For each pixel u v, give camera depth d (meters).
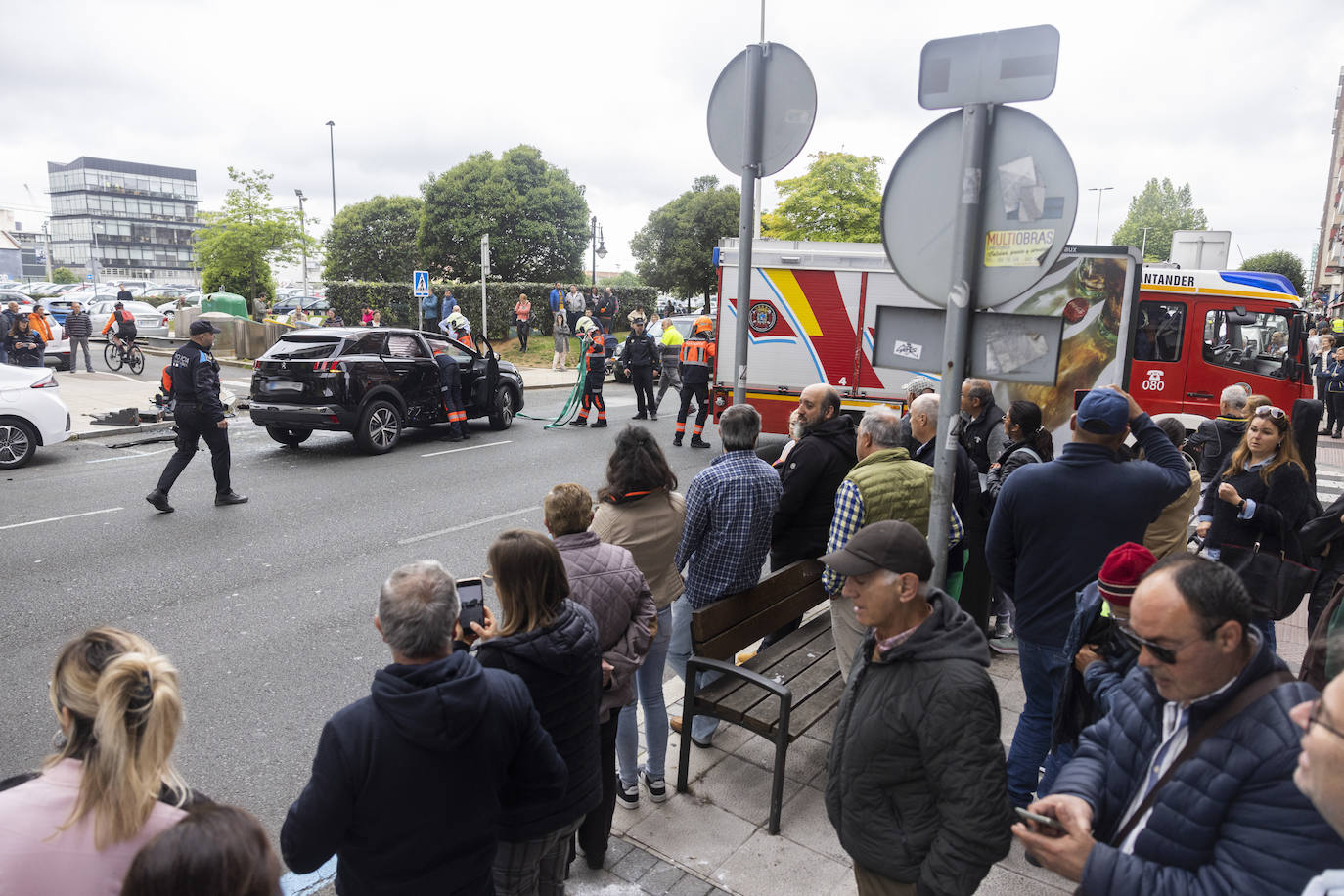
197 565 7.23
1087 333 8.94
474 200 38.75
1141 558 2.51
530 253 39.78
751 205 4.28
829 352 11.41
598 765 2.83
